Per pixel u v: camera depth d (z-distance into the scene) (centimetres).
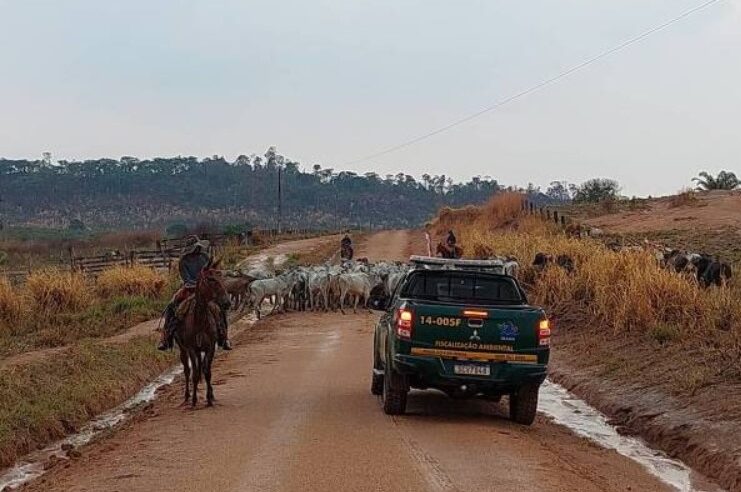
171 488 867
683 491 969
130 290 2972
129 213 12688
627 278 2022
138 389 1664
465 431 1160
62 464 1065
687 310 1769
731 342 1515
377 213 15150
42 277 2611
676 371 1456
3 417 1209
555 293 2342
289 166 16325
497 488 859
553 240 3098
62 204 12769
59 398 1391
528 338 1199
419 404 1402
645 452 1175
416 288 1335
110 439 1188
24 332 2238
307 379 1594
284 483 869
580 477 945
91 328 2238
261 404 1354
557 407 1475
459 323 1191
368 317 2670
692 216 4478
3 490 980
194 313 1332
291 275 2888
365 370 1700
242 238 6856
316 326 2461
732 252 3169
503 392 1220
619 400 1430
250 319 2745
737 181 7069
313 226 13350
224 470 930
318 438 1086
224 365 1822
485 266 1374
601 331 1947
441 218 6450
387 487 853
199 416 1262
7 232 8906
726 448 1075
